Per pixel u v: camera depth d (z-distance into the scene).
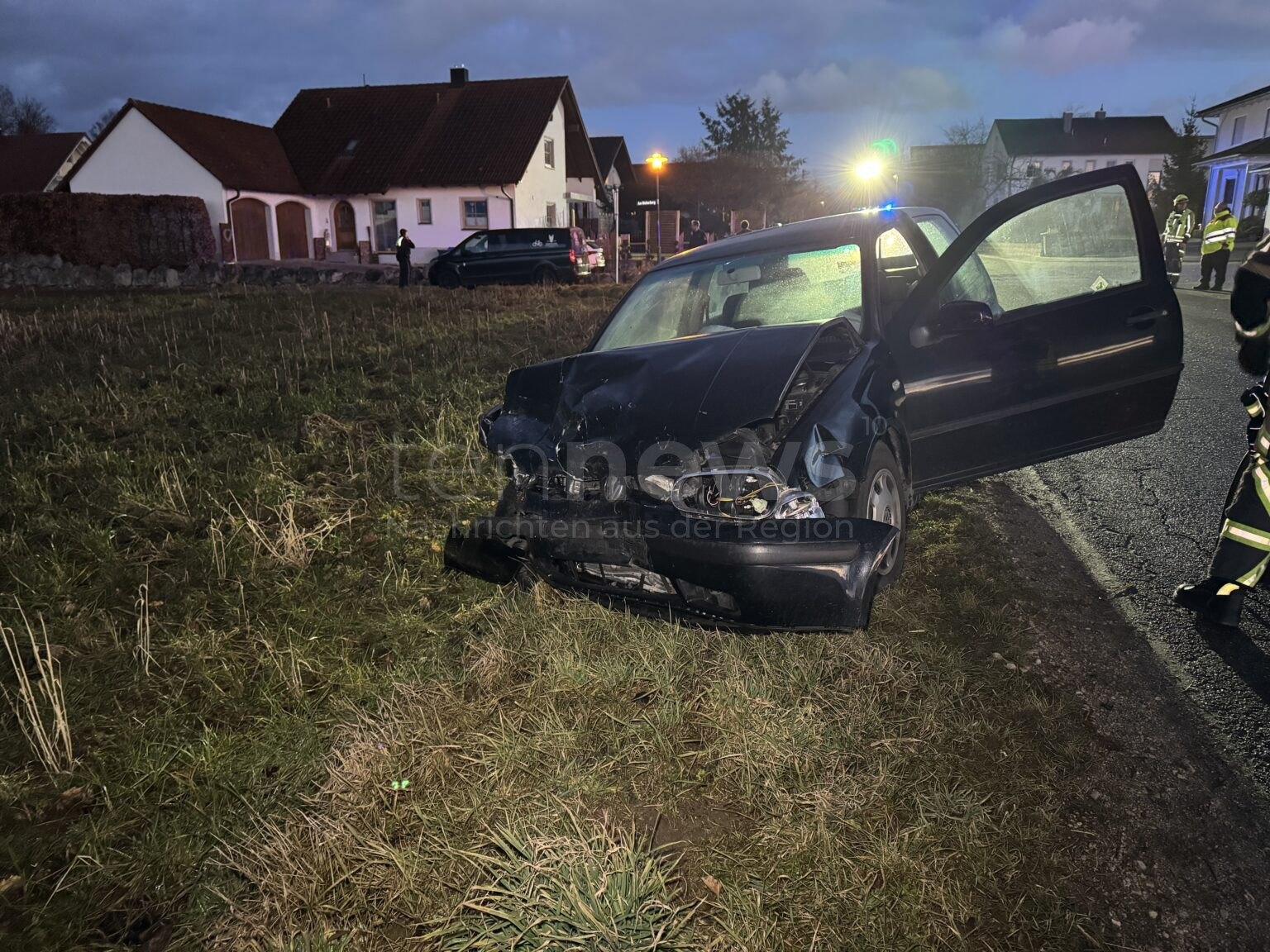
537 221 32.31
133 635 3.34
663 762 2.57
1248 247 29.78
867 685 2.88
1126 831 2.28
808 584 2.69
